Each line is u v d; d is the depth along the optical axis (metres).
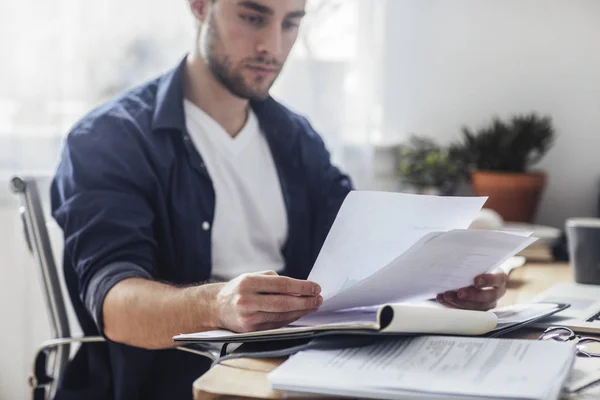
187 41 2.06
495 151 2.02
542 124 2.02
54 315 1.26
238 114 1.53
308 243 1.59
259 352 0.78
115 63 2.04
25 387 2.13
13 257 2.07
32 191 1.28
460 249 0.87
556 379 0.64
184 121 1.42
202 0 1.48
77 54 2.01
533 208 1.99
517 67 2.15
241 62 1.43
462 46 2.17
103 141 1.33
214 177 1.49
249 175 1.53
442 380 0.64
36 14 1.98
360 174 2.13
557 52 2.12
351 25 2.11
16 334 2.11
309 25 2.11
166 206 1.38
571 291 1.21
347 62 2.12
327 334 0.74
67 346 1.27
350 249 0.90
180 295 1.01
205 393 0.66
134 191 1.31
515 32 2.14
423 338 0.76
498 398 0.60
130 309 1.06
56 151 2.01
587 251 1.28
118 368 1.25
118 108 1.40
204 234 1.41
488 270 0.97
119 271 1.15
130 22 2.04
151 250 1.26
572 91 2.12
